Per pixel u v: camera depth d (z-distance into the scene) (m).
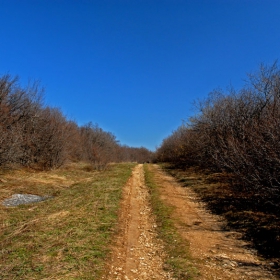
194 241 7.17
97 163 27.25
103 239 7.06
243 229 7.86
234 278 5.09
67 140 27.16
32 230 7.45
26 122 22.25
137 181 19.69
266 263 5.71
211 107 21.91
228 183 14.29
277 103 12.05
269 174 8.64
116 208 10.39
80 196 12.48
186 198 13.02
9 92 20.77
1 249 6.07
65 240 6.69
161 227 8.50
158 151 55.56
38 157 23.53
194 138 24.62
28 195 12.94
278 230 7.16
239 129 15.14
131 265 5.91
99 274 5.21
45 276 4.86
